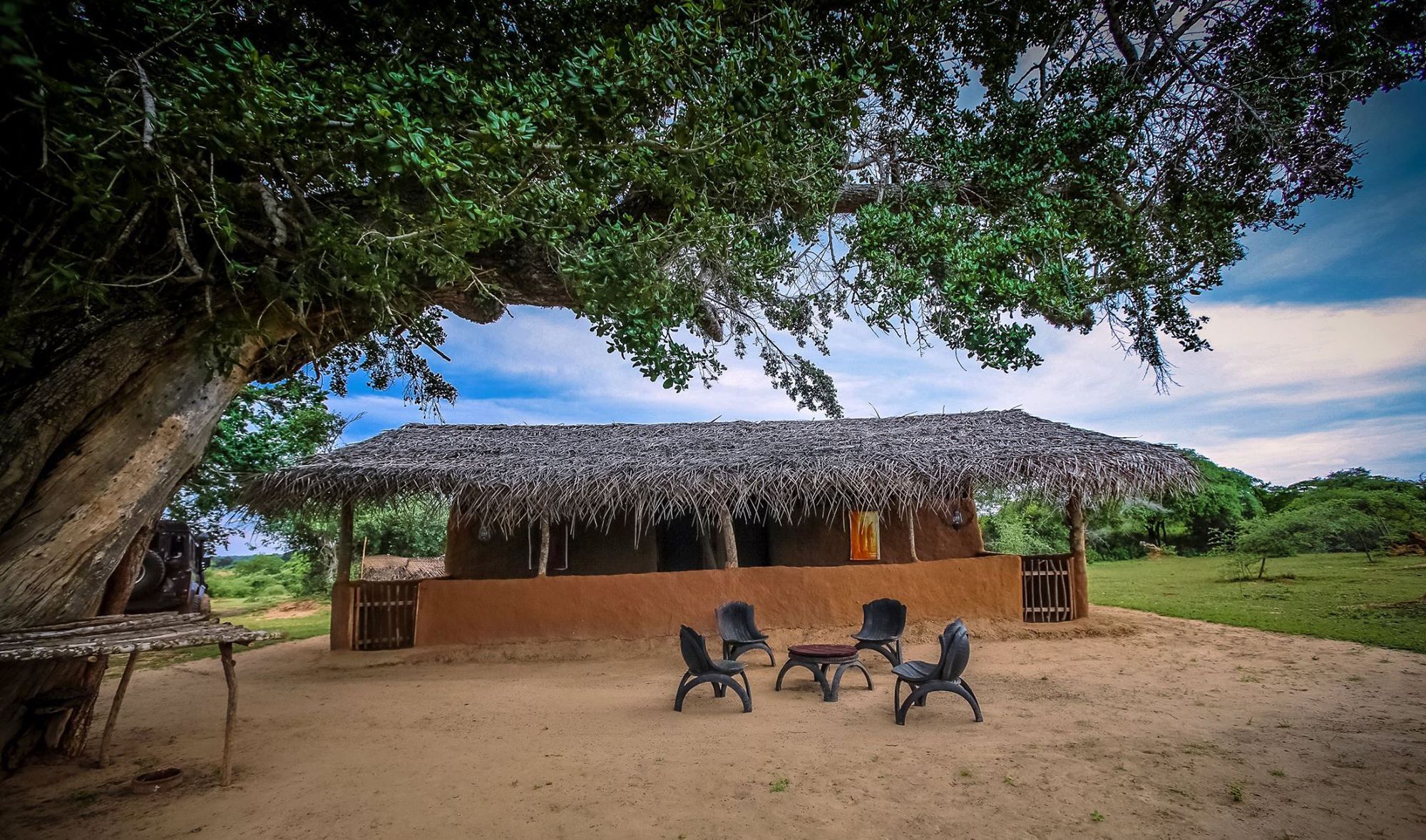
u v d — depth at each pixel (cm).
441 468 1105
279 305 473
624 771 525
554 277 581
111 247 378
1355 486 3170
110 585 589
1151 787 464
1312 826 405
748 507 1209
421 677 949
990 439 1216
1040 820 418
